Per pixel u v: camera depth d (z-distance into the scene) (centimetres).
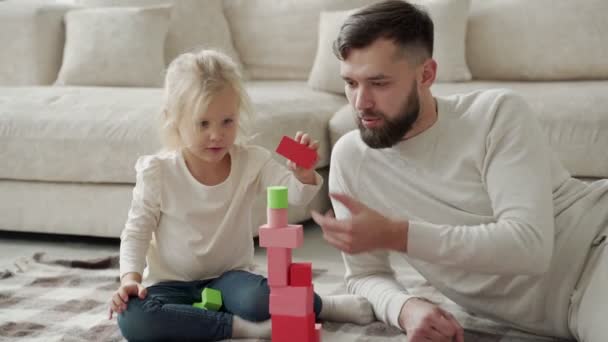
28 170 260
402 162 158
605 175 243
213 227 170
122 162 248
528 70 305
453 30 308
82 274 222
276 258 135
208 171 171
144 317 158
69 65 328
